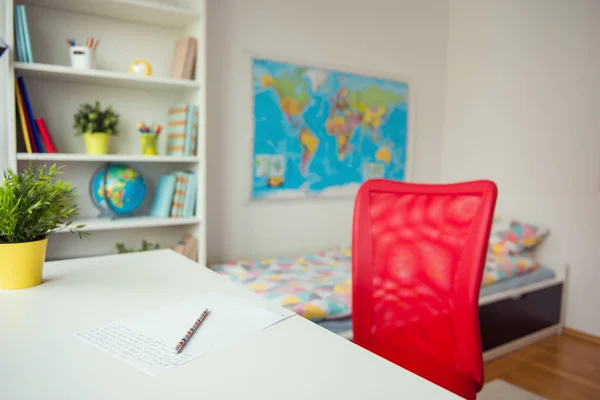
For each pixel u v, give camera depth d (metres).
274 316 0.85
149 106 2.34
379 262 1.31
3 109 1.85
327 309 1.85
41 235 1.03
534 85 3.02
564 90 2.86
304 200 2.92
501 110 3.22
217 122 2.53
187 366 0.65
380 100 3.19
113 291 0.99
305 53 2.83
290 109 2.78
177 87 2.25
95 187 2.06
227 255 2.64
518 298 2.56
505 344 2.50
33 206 0.95
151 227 2.39
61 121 2.11
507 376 2.23
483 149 3.34
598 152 2.71
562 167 2.88
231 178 2.61
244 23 2.59
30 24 2.02
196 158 2.19
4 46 1.62
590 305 2.76
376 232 1.32
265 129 2.70
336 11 2.95
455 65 3.52
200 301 0.93
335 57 2.96
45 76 1.97
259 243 2.76
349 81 3.02
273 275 2.27
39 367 0.64
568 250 2.86
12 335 0.75
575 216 2.83
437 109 3.56
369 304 1.29
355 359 0.68
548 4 2.93
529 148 3.06
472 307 1.12
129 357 0.67
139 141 2.33
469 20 3.42
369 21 3.11
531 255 3.06
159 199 2.25
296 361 0.67
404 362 1.20
